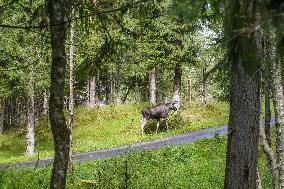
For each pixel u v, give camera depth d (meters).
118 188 13.23
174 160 20.30
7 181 14.22
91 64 8.38
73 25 16.70
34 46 27.09
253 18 4.43
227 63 5.61
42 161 25.16
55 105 6.73
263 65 5.54
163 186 15.47
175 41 35.47
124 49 8.59
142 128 31.89
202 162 20.03
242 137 8.76
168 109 31.91
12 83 32.09
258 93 8.68
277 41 5.28
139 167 18.12
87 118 39.59
